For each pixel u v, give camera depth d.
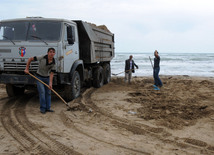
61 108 6.37
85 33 8.27
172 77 16.23
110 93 8.79
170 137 4.40
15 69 6.33
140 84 11.60
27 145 3.86
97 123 5.16
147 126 4.99
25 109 6.14
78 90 7.74
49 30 6.51
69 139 4.16
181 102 7.18
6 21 6.76
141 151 3.75
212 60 45.94
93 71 10.11
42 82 5.57
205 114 5.91
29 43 6.29
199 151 3.82
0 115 5.53
